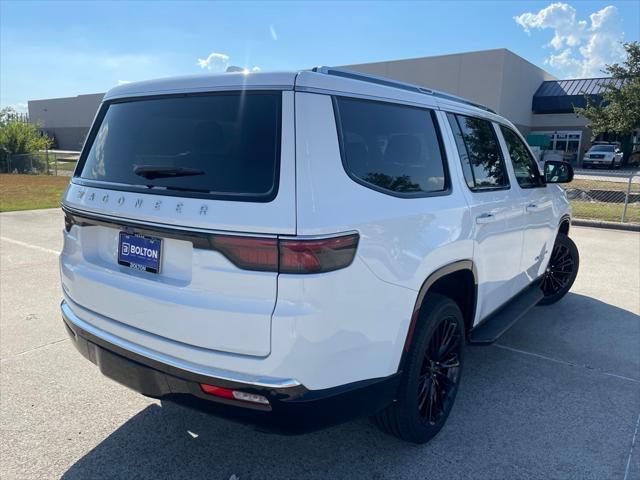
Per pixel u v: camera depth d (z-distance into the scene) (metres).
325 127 2.25
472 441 3.03
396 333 2.50
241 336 2.11
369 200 2.36
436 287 3.15
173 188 2.33
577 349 4.44
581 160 37.50
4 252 7.59
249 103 2.27
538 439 3.05
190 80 2.49
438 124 3.09
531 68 37.62
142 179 2.49
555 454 2.90
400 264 2.47
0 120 28.75
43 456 2.81
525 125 38.22
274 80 2.25
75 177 2.94
